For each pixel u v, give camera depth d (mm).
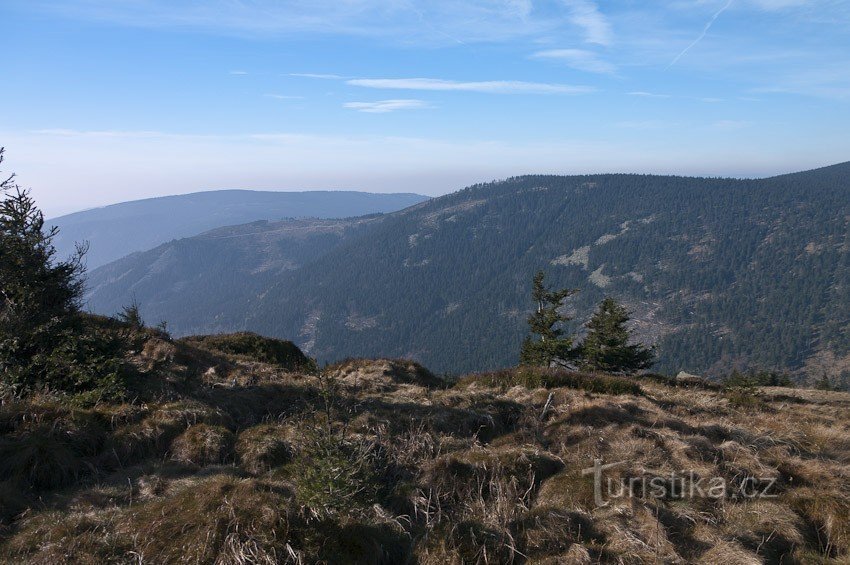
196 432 7312
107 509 5605
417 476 6848
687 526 5793
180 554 4883
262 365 12477
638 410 9508
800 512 6109
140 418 7617
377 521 5848
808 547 5625
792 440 8250
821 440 8477
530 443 8164
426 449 7684
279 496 5656
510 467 6957
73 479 6363
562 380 12602
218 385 9719
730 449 7484
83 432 6891
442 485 6598
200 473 6523
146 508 5523
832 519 5887
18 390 7781
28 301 8734
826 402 15547
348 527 5430
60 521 5266
